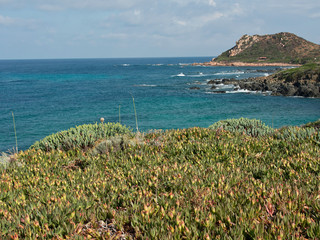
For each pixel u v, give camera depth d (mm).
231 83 78125
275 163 6102
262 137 9461
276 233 3281
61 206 4328
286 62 180625
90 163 7215
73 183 5707
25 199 5148
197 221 3662
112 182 5473
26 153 8523
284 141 8148
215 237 3352
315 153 6613
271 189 4418
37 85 87250
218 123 12094
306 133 8672
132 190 4883
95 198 4797
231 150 7172
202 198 4285
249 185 4762
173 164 6223
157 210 4023
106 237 3602
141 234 3535
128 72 141125
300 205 4016
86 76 120375
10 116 42938
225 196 4293
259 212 3871
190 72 131500
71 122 38281
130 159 7051
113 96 61938
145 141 8633
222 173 5605
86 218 4168
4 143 28875
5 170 7145
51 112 45750
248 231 3400
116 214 4086
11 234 3629
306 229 3504
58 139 9562
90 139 9352
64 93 68312
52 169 6898
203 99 55094
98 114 43219
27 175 6387
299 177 5125
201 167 5965
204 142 7906
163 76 112312
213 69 151750
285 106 46281
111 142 8406
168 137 9062
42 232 3770
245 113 41281
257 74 111875
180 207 4066
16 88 79500
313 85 55938
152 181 5242
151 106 48844
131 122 36844
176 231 3438
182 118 38781
